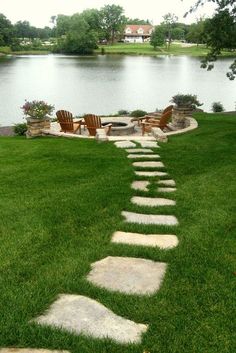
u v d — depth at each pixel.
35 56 102.44
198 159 9.11
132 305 3.51
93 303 3.53
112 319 3.32
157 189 6.82
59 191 6.64
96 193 6.45
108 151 10.00
